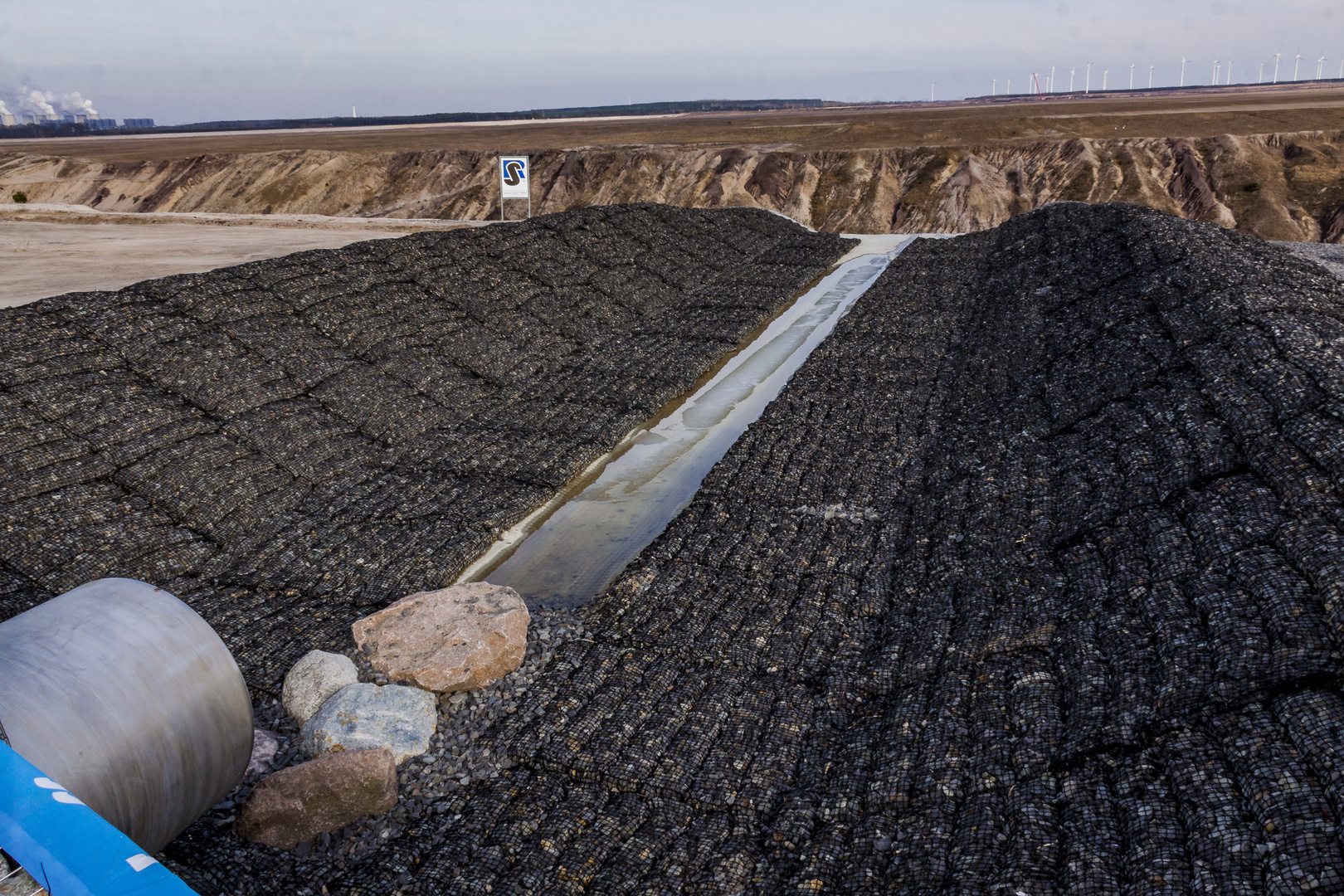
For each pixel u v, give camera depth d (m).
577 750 5.23
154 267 16.05
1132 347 8.88
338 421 9.54
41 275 15.02
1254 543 5.37
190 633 4.12
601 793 4.92
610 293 14.70
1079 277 12.02
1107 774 4.33
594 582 7.47
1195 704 4.44
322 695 5.46
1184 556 5.58
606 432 10.12
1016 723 4.89
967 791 4.53
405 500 8.45
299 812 4.50
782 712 5.47
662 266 16.38
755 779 4.95
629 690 5.77
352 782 4.61
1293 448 6.02
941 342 12.27
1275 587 4.84
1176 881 3.59
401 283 12.50
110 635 3.87
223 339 9.89
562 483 9.00
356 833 4.64
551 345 12.64
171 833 3.98
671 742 5.27
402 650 5.79
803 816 4.64
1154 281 10.10
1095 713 4.71
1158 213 12.98
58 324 9.20
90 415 8.16
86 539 6.94
